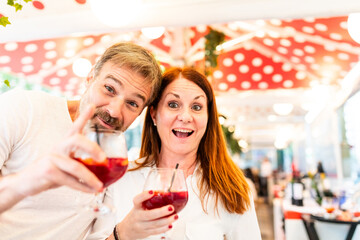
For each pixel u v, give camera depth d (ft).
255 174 42.45
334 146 17.35
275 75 14.16
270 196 34.76
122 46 4.09
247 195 4.62
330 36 9.90
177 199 2.98
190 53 12.29
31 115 3.77
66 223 3.79
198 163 4.84
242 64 13.89
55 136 3.92
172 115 4.49
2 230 3.50
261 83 14.67
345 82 13.43
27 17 6.79
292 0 6.06
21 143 3.69
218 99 17.92
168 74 4.69
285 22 9.44
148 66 3.93
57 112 4.03
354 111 14.56
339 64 12.35
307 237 11.20
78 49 11.22
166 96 4.55
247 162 82.33
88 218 4.01
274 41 11.66
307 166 29.68
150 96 4.20
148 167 4.94
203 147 4.90
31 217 3.64
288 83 14.53
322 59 12.09
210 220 4.44
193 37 12.65
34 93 3.98
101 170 2.42
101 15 5.62
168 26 6.79
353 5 6.02
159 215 2.71
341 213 10.46
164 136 4.60
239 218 4.58
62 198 3.75
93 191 2.23
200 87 4.68
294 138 40.16
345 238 10.35
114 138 2.60
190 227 4.29
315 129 24.27
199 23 6.68
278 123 29.19
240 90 15.29
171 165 4.88
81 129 2.27
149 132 5.25
